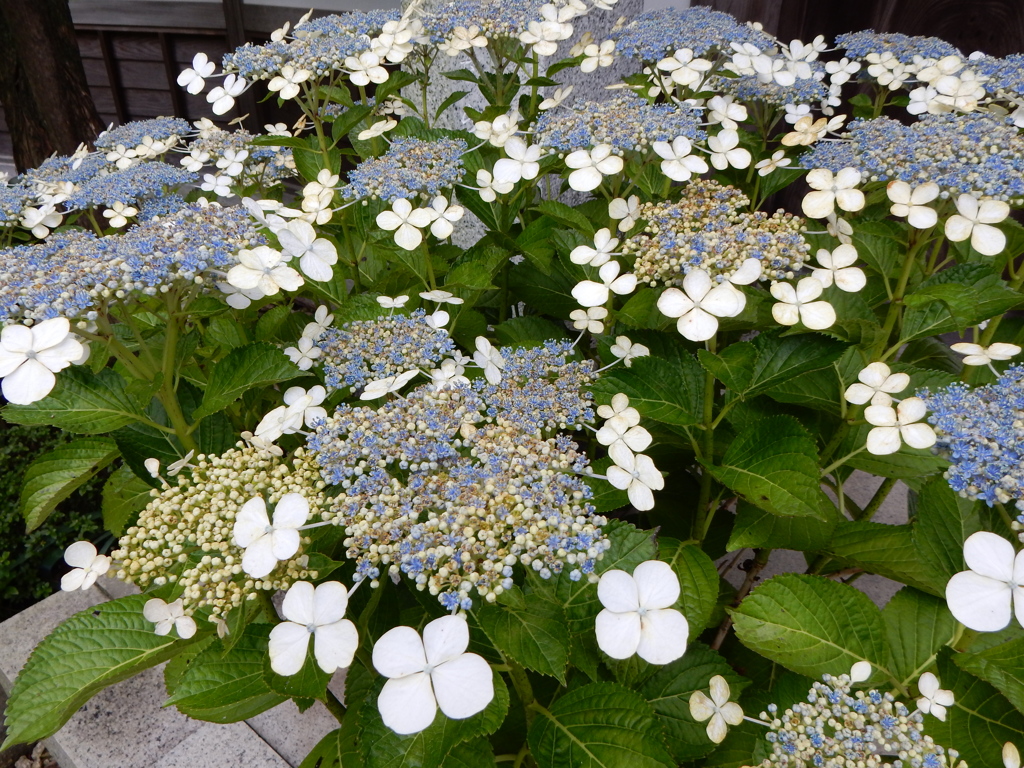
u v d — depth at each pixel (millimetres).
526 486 358
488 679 290
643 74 724
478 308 719
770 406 517
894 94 933
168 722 595
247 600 381
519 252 619
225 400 426
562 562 339
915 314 493
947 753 355
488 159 656
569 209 545
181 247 403
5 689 670
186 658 515
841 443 532
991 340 568
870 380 408
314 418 394
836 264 415
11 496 760
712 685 374
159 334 557
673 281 456
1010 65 601
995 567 309
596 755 370
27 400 344
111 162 667
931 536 409
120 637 414
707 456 467
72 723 591
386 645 294
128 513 587
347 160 1223
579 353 570
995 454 350
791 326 429
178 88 1344
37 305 366
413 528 333
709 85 719
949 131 509
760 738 397
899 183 447
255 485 368
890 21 951
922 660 404
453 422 383
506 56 685
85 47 1357
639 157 573
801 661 398
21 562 762
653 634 305
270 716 601
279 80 578
